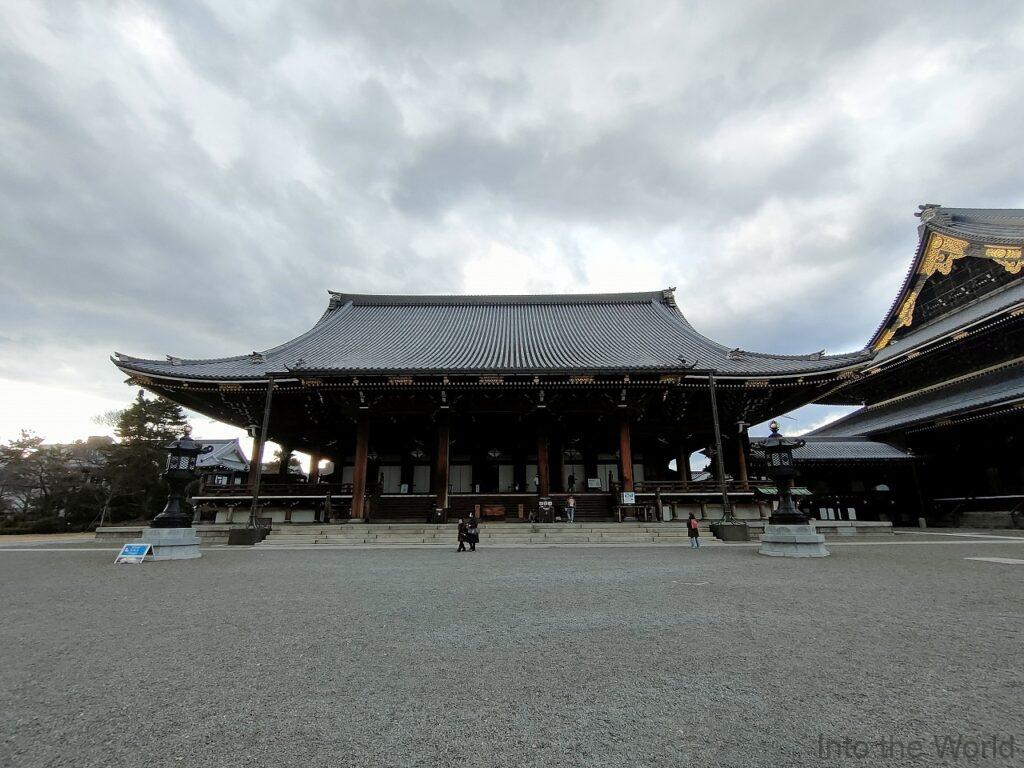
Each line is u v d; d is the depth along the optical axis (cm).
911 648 483
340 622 608
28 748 298
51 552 1630
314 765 277
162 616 650
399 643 515
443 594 792
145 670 439
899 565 1100
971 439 2906
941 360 3183
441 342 3061
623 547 1662
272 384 2220
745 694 373
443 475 2423
